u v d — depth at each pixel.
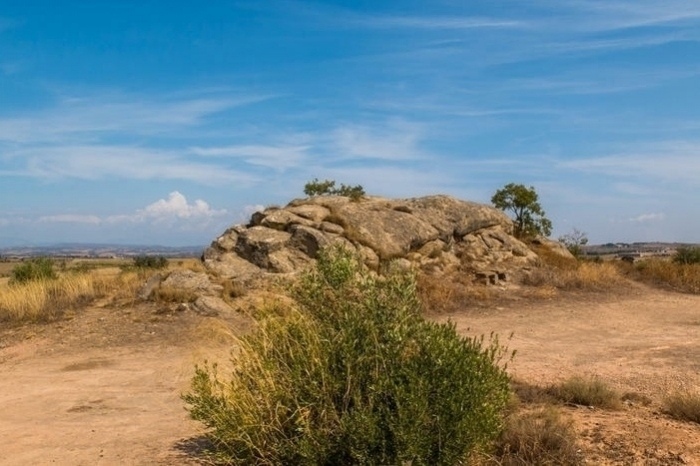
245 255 19.38
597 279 21.89
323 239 19.31
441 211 23.64
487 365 5.58
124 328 14.26
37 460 6.51
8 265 64.06
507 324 15.60
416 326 5.55
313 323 5.79
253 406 5.49
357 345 5.51
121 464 6.30
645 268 24.19
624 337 13.94
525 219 27.97
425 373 5.26
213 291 16.20
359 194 25.23
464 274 20.83
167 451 6.63
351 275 5.96
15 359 12.43
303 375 5.50
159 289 16.11
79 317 15.14
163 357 12.12
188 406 8.55
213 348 8.39
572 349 12.51
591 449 6.23
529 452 5.95
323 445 5.21
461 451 5.21
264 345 5.74
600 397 8.09
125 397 9.26
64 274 20.58
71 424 7.88
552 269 22.86
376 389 5.19
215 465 6.00
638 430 6.79
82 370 11.30
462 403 5.18
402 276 5.96
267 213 21.09
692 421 7.38
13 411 8.63
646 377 9.88
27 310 15.48
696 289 22.06
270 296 7.07
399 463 5.03
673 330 14.80
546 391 8.50
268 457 5.49
